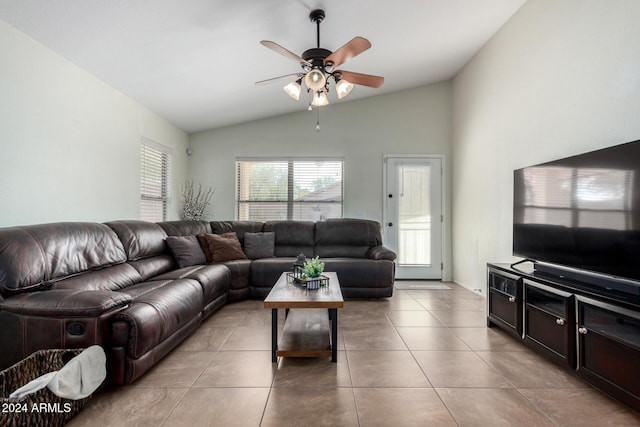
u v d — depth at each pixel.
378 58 3.83
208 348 2.38
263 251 4.31
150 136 3.99
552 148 2.76
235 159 5.08
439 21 3.19
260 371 2.03
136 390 1.79
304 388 1.82
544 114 2.86
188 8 2.31
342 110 5.03
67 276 2.13
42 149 2.42
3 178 2.13
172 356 2.24
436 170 4.98
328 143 5.04
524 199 2.74
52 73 2.51
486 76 3.84
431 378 1.94
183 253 3.49
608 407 1.64
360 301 3.72
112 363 1.78
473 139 4.19
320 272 2.65
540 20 2.89
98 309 1.69
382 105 5.02
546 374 1.99
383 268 3.78
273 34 2.85
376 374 1.99
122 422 1.51
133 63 2.90
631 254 1.77
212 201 5.08
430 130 4.98
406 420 1.53
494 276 2.80
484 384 1.87
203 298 2.82
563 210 2.29
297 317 3.04
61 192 2.60
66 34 2.35
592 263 2.03
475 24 3.38
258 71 3.46
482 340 2.54
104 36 2.45
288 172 5.10
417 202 5.00
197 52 2.91
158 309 2.05
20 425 1.29
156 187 4.21
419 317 3.12
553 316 2.07
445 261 4.98
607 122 2.22
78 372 1.54
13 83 2.19
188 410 1.61
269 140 5.06
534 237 2.60
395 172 5.00
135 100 3.66
